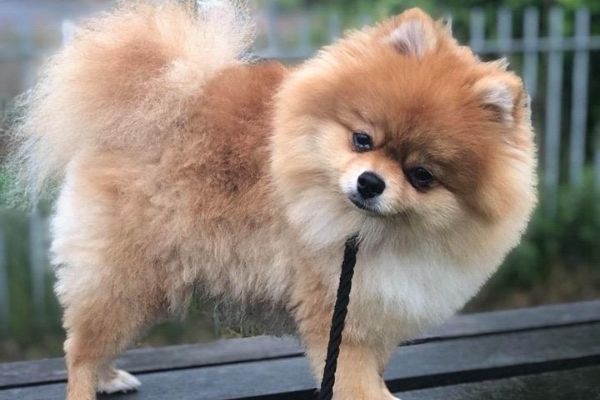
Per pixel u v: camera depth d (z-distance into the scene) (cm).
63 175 86
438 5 183
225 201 80
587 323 115
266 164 79
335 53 77
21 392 95
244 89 81
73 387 84
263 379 98
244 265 81
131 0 85
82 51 83
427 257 77
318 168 75
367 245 77
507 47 163
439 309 80
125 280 82
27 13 176
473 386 100
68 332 86
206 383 97
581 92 169
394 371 100
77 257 82
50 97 84
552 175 167
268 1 168
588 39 166
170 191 80
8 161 89
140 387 96
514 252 162
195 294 84
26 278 141
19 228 141
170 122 81
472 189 74
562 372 103
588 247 165
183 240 81
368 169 72
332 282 79
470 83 75
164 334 142
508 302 162
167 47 82
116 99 81
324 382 77
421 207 74
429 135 72
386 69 74
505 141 75
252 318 85
